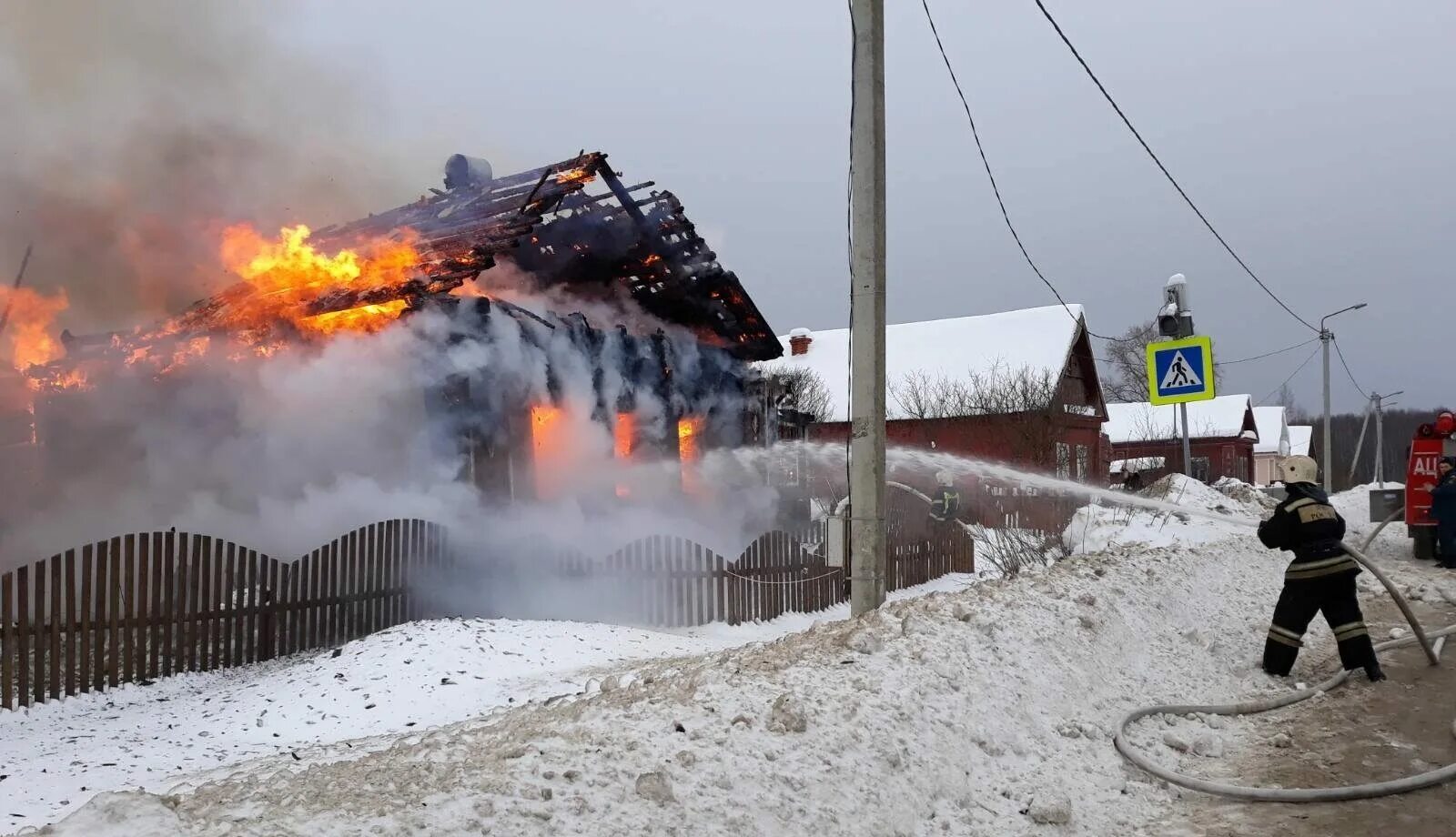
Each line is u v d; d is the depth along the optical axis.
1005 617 6.75
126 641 8.65
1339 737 5.91
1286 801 4.91
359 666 8.78
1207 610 9.10
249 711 7.79
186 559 9.09
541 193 16.70
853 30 8.26
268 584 9.72
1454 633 8.33
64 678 8.41
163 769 6.26
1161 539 14.02
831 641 6.05
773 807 3.85
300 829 3.03
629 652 9.84
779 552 13.19
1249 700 6.82
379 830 3.06
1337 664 7.70
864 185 8.15
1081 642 6.88
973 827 4.40
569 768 3.70
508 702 7.79
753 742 4.23
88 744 6.87
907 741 4.73
